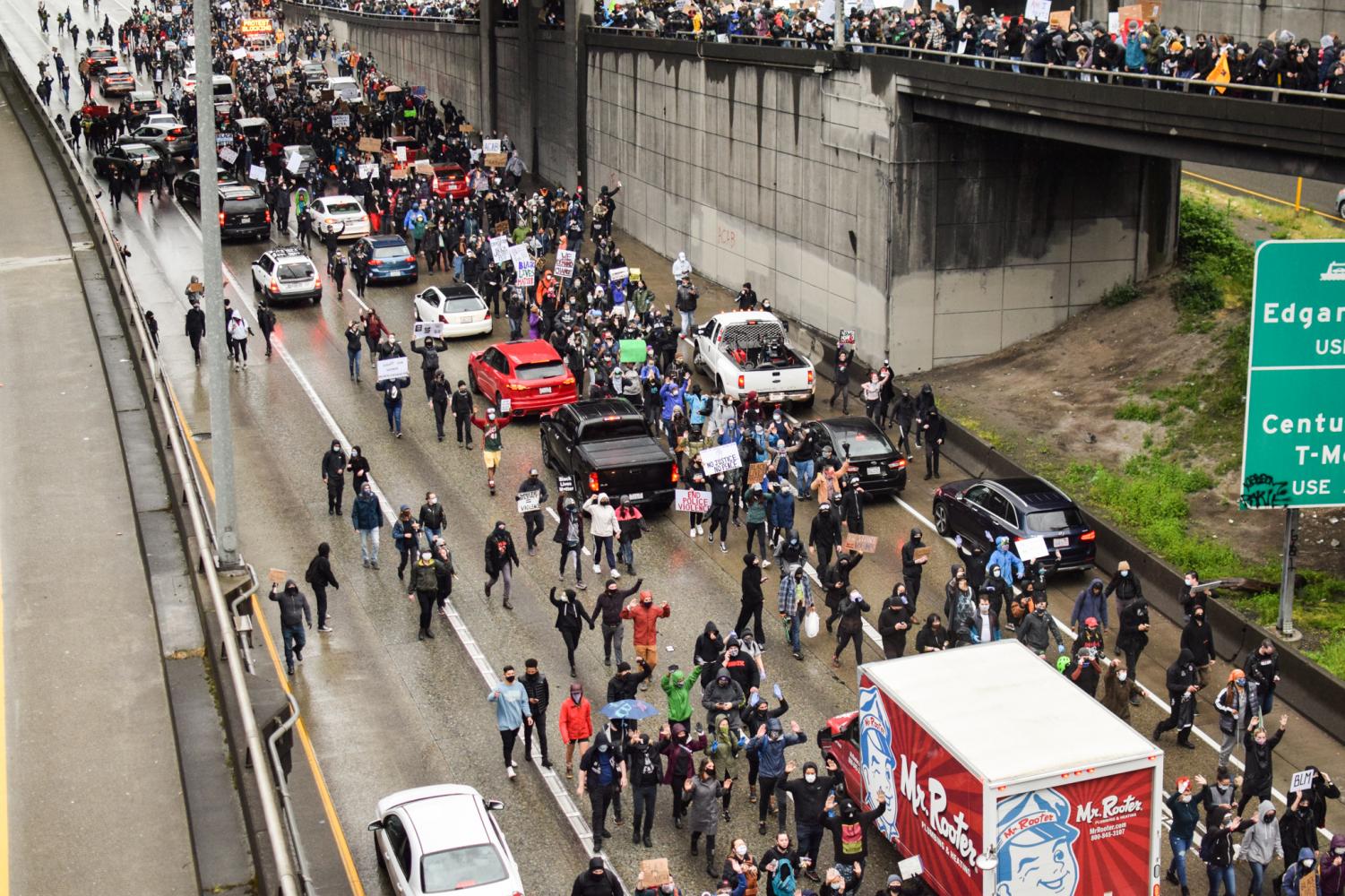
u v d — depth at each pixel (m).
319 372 45.56
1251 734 24.08
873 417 40.28
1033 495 32.50
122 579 17.94
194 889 12.66
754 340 42.94
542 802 24.42
